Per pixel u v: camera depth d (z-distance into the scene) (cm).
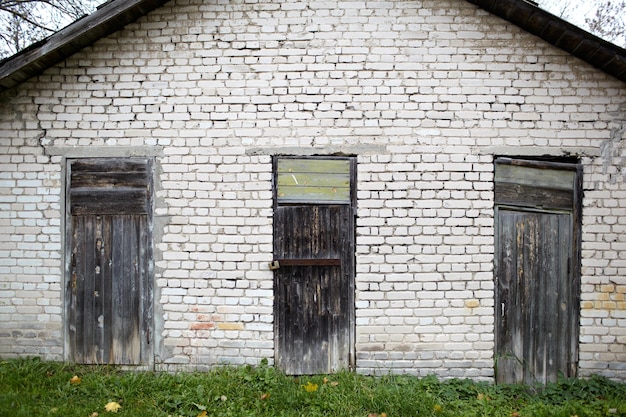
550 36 415
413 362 424
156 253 432
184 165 431
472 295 424
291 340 430
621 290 423
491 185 424
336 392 385
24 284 438
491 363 423
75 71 434
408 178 425
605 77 424
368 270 425
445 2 425
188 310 431
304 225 430
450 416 358
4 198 438
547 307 429
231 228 430
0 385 383
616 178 423
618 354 423
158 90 432
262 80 428
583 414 363
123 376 411
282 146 427
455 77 425
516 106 424
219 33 430
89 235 437
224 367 422
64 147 435
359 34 425
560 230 429
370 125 425
